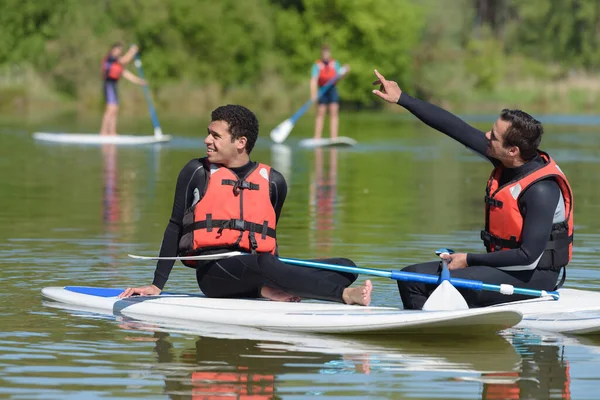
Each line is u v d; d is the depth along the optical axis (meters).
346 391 11.47
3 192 34.69
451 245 23.22
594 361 13.01
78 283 17.97
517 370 12.51
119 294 16.31
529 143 15.05
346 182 39.78
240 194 15.85
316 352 13.35
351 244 23.20
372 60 118.44
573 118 101.06
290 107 108.56
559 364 12.84
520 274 15.55
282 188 16.27
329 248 22.53
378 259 21.00
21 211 29.22
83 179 39.50
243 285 15.80
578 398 11.30
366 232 25.38
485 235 15.80
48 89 104.31
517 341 14.18
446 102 124.50
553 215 15.16
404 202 32.91
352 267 15.52
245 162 16.05
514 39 173.62
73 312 15.66
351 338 14.32
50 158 49.59
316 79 61.69
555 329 14.80
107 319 15.23
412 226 26.69
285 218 28.27
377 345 13.88
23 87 101.31
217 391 11.40
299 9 122.44
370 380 11.95
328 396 11.27
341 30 117.12
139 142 60.81
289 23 117.69
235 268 15.69
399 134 76.69
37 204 31.12
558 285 15.95
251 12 115.00
